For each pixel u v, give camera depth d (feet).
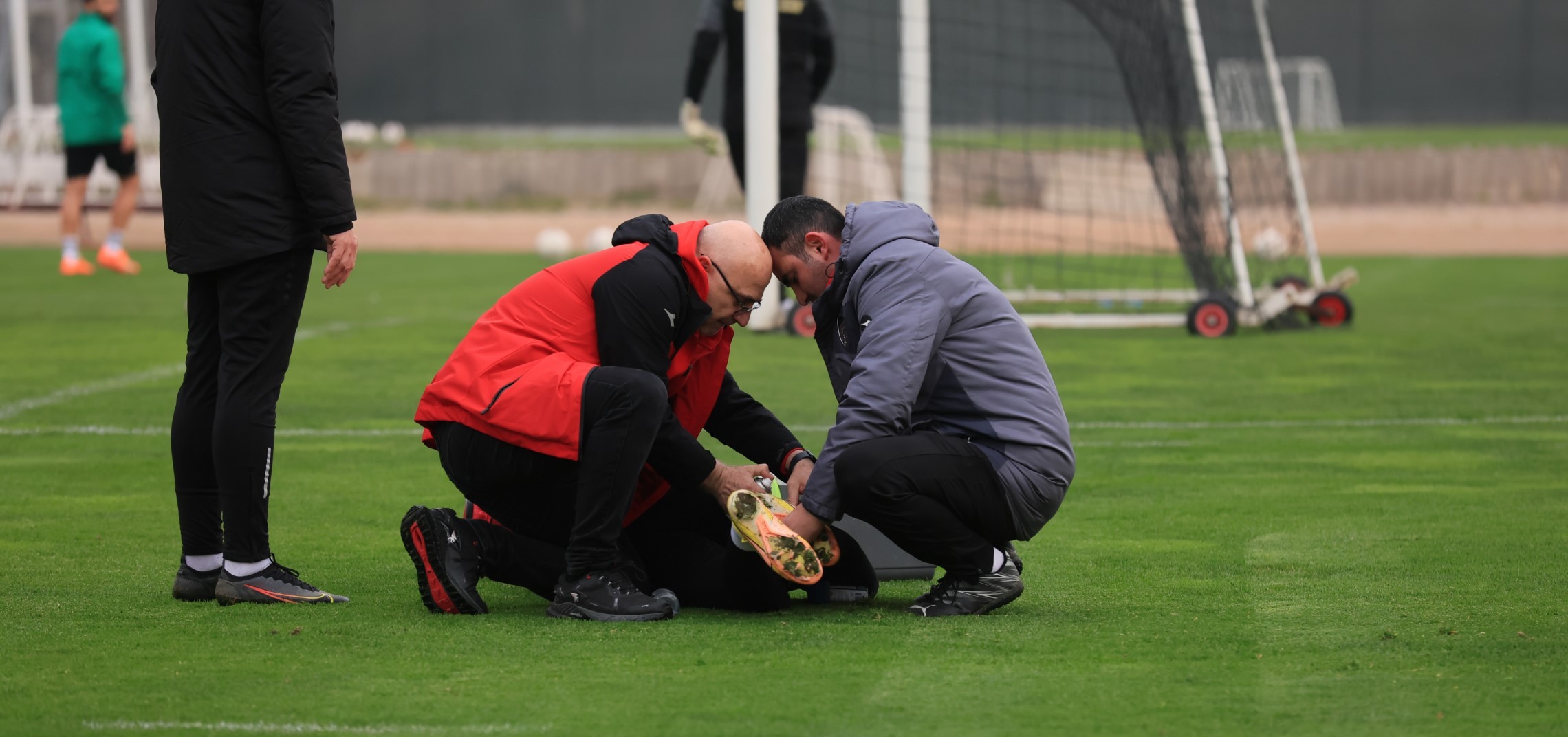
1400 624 36.17
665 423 37.35
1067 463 37.96
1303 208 114.42
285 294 38.50
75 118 147.64
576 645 34.65
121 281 142.72
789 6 104.88
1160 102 110.22
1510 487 55.72
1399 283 148.97
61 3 248.52
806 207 38.04
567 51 330.75
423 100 331.77
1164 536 47.67
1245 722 28.89
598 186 273.54
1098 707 29.78
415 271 165.68
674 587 39.17
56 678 31.89
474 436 37.45
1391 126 330.34
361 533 48.32
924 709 29.71
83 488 55.52
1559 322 113.19
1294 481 57.11
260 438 38.37
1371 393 79.71
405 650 34.17
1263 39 116.26
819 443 64.49
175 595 39.22
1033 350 38.27
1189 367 90.43
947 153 239.50
